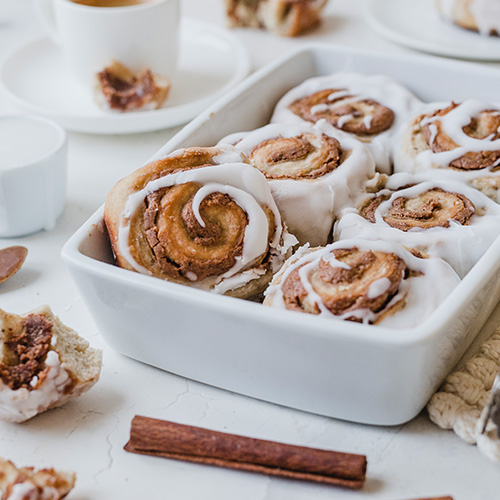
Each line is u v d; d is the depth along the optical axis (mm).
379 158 694
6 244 697
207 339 579
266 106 738
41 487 542
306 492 556
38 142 708
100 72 786
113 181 742
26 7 979
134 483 560
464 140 682
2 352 582
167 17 785
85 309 648
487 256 581
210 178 608
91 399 596
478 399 578
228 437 563
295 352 562
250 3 903
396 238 621
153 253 600
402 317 572
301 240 651
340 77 744
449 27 886
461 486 556
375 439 576
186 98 810
